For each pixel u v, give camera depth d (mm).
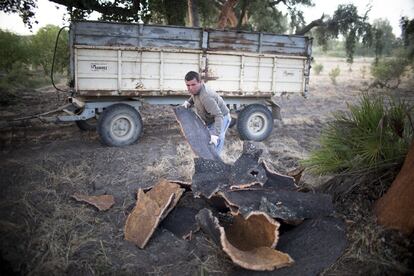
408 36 14453
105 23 5895
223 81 7020
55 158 5551
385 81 14930
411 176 3053
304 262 2865
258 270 2764
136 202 3977
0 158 5453
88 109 6266
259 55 7156
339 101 12781
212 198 3762
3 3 8891
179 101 6996
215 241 3049
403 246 2963
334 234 3150
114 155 5918
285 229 3428
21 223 3773
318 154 4738
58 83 13328
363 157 4023
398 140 3943
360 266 2857
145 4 10219
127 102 6582
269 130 7594
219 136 4570
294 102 12672
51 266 3119
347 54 14305
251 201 3373
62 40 12672
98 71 5984
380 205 3334
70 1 9172
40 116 6543
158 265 3152
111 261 3203
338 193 3834
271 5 14305
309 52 7699
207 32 6641
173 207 3736
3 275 3062
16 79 12375
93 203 4164
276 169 5523
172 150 6352
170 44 6445
